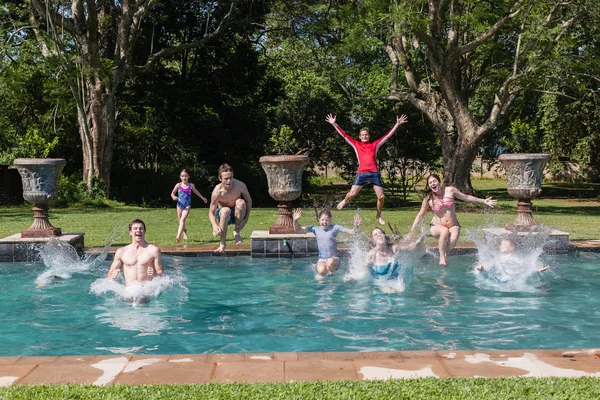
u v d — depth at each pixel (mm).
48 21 22891
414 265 9133
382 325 5934
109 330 5785
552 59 20188
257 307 6746
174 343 5359
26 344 5328
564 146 31422
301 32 27922
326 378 3836
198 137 30562
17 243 10109
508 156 10961
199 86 30297
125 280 7441
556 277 8375
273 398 3410
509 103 22609
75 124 27406
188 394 3480
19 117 27656
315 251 10336
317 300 7086
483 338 5445
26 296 7273
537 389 3527
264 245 10344
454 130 25719
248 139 31047
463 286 7820
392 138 26359
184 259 10156
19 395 3471
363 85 33312
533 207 24094
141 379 3830
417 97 26125
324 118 30484
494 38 24031
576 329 5754
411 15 19375
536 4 19438
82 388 3609
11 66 23703
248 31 30891
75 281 8250
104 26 25484
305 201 27641
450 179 23906
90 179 24453
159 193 26891
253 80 31391
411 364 4094
